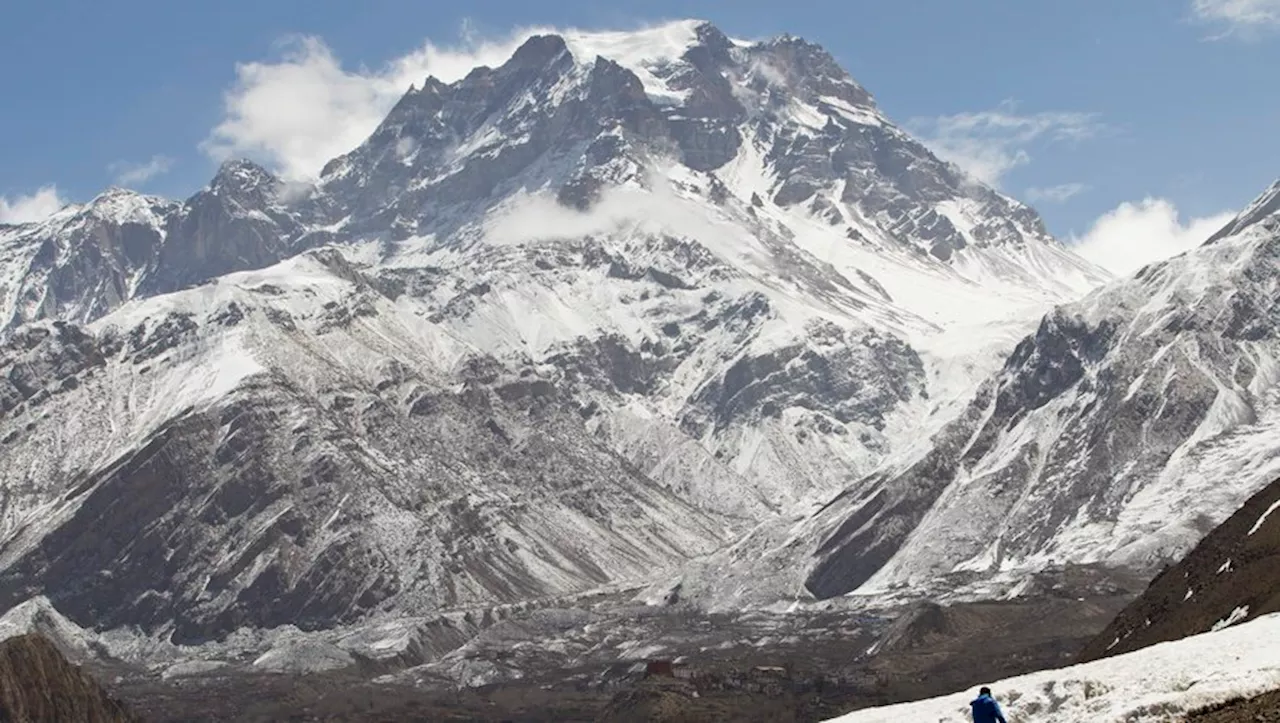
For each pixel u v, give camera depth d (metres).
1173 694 99.19
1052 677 110.38
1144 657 110.06
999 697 109.81
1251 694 97.62
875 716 113.00
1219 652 107.56
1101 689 106.19
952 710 109.44
